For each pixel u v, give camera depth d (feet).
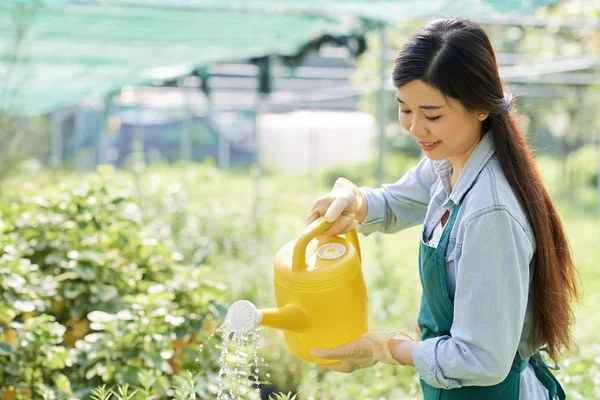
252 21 22.24
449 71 6.06
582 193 66.95
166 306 12.28
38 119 53.01
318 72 42.14
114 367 11.16
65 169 46.57
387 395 12.95
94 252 12.89
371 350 6.78
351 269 7.01
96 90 43.45
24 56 26.17
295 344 7.24
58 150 55.11
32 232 13.89
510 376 6.76
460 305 6.25
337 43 24.52
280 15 20.97
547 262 6.51
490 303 6.13
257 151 39.81
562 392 7.54
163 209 30.09
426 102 6.21
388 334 6.75
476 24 6.31
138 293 13.37
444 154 6.54
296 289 6.92
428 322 7.07
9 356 11.19
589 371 11.80
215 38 25.85
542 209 6.49
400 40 42.14
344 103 59.98
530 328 6.77
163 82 42.68
